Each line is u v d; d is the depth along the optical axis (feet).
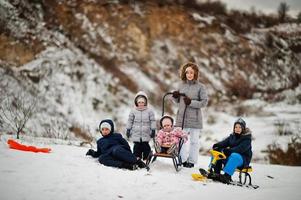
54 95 55.31
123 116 59.52
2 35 62.13
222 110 71.10
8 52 59.93
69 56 65.67
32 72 57.67
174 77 79.77
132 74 73.77
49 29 70.59
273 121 59.62
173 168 21.79
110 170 18.52
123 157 19.77
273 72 96.58
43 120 45.42
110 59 74.49
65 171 17.26
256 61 97.81
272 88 91.97
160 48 84.58
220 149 20.33
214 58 91.56
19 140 26.76
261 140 45.93
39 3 74.69
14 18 67.26
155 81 76.02
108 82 65.98
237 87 85.97
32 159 18.97
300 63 102.12
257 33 107.76
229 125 60.80
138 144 23.53
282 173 24.94
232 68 92.22
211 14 105.70
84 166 18.78
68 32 74.33
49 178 15.92
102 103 60.39
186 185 17.21
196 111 23.88
